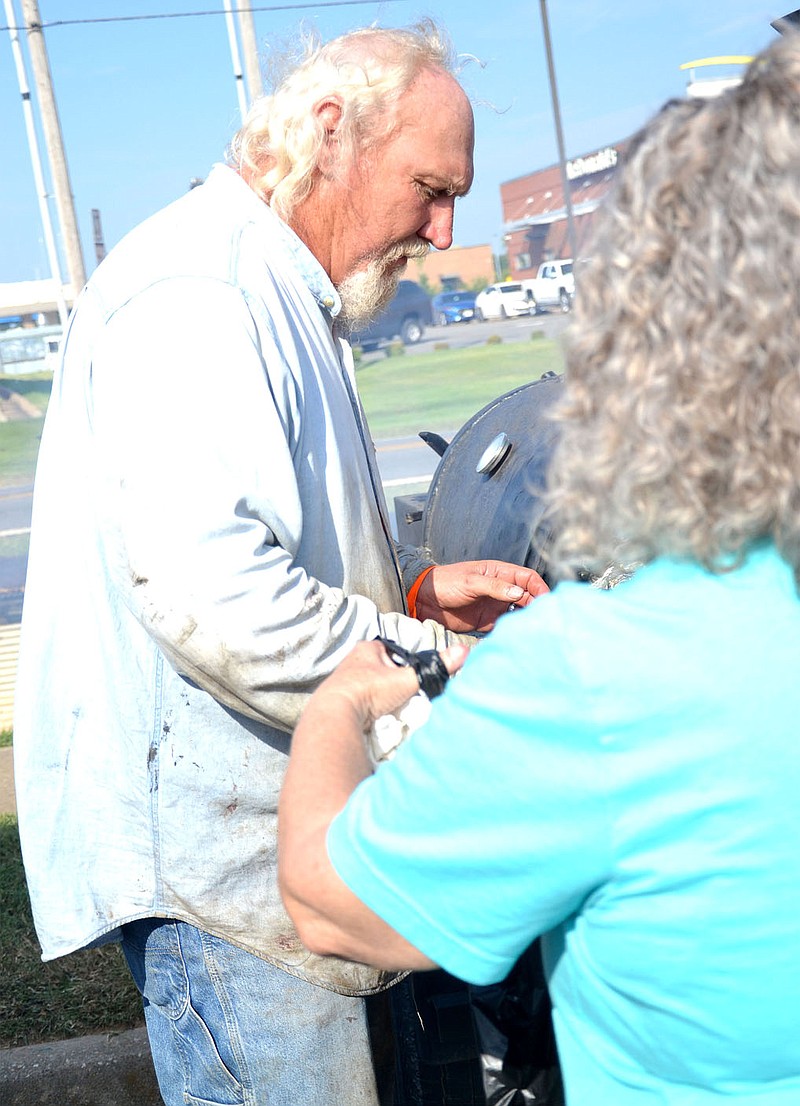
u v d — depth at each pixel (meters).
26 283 23.33
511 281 27.44
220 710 1.59
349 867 0.87
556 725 0.79
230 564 1.45
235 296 1.54
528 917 0.83
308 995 1.67
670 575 0.82
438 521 2.59
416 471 11.85
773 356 0.73
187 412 1.47
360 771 1.00
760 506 0.76
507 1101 1.39
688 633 0.80
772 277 0.73
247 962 1.66
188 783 1.62
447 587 1.98
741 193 0.75
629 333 0.78
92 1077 2.76
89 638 1.65
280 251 1.67
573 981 0.89
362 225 1.74
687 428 0.76
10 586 8.98
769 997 0.81
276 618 1.46
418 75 1.69
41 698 1.68
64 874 1.69
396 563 1.93
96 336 1.58
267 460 1.50
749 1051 0.82
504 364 21.06
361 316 1.84
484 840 0.82
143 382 1.48
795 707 0.79
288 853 0.92
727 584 0.81
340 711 1.05
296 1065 1.69
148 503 1.46
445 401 18.36
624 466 0.79
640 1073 0.88
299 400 1.63
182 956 1.68
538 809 0.80
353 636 1.55
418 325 24.30
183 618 1.45
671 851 0.79
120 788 1.65
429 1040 1.86
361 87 1.65
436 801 0.83
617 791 0.79
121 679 1.63
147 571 1.47
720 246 0.75
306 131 1.66
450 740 0.83
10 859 3.91
